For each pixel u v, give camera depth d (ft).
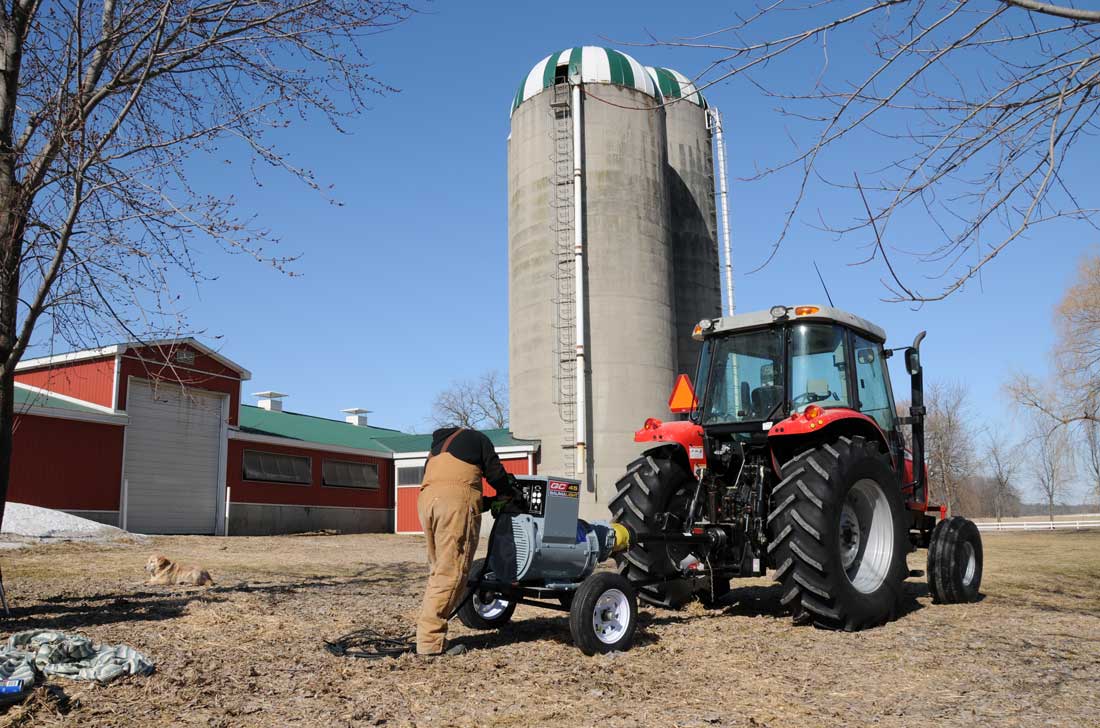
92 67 22.67
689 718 13.05
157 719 12.82
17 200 20.99
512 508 19.20
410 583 33.09
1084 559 47.78
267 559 46.98
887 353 28.58
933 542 26.94
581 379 87.10
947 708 13.75
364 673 15.89
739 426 24.86
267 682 15.12
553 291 91.81
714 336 26.76
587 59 94.99
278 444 87.76
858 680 15.72
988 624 22.38
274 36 23.95
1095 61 12.25
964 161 14.03
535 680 15.44
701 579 25.07
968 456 178.09
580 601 17.88
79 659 15.75
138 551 49.83
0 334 21.15
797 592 21.35
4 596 21.94
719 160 108.47
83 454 67.56
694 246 104.42
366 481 100.32
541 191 93.91
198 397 78.95
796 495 21.75
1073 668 16.78
